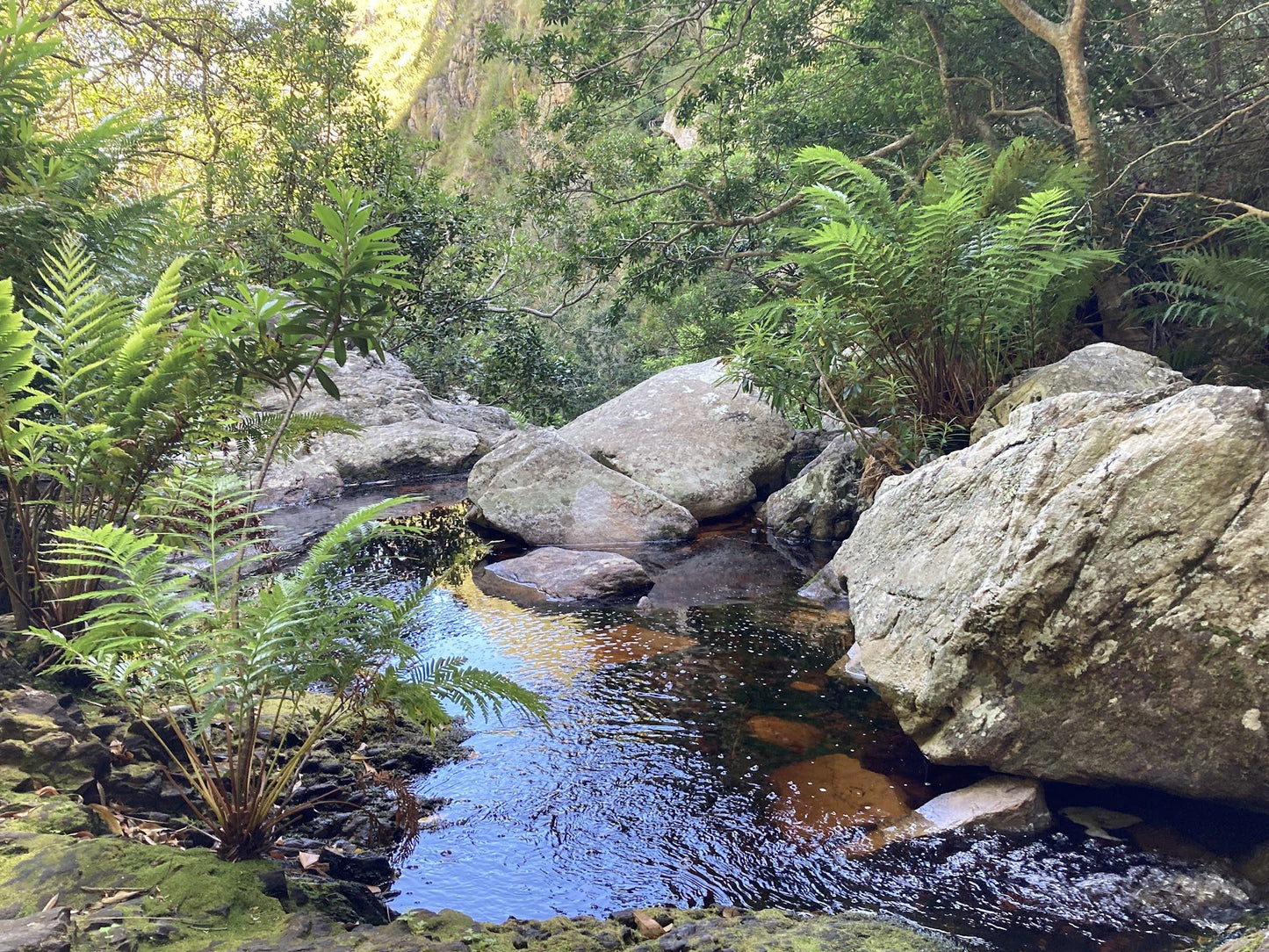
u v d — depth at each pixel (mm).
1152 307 7055
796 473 8391
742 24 12492
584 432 8672
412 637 4812
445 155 52531
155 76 15258
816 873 2705
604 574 5742
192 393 3363
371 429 10000
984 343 6000
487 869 2730
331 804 3008
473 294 16281
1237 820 2895
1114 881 2609
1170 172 7824
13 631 3291
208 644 2488
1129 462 2990
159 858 2299
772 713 3887
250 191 13672
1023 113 9266
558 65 13039
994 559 3338
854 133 12070
